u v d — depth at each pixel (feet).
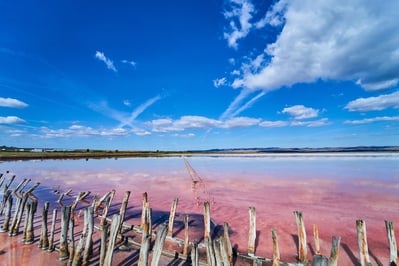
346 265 25.20
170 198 54.03
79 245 23.18
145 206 33.35
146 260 18.48
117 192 61.31
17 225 31.71
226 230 24.04
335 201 49.96
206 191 61.36
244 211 43.70
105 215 35.37
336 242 18.74
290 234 33.06
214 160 186.70
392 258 21.93
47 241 27.94
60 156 205.16
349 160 145.69
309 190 61.05
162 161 182.39
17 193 48.34
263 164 136.46
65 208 25.39
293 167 115.96
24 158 177.68
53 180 81.82
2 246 28.55
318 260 14.40
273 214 41.73
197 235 32.58
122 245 29.04
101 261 21.36
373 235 32.50
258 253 27.73
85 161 177.27
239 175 90.68
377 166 107.24
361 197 52.75
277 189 63.00
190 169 110.32
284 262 23.73
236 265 25.07
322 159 159.63
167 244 29.40
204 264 24.38
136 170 113.80
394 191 57.31
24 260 25.31
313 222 37.78
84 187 68.69
